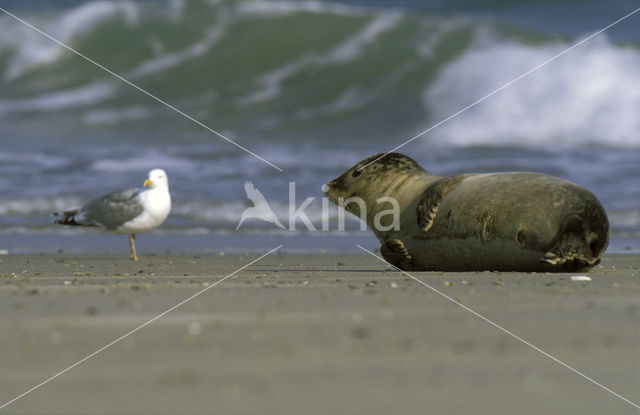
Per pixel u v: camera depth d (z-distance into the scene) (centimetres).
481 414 283
